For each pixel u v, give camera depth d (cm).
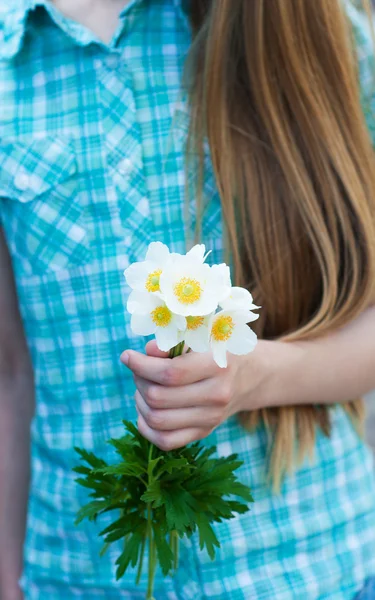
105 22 105
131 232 103
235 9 103
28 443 112
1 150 104
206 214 104
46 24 104
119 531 90
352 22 107
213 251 104
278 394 100
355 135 103
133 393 104
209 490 89
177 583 102
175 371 89
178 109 104
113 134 103
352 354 103
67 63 104
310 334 102
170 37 105
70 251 104
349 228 102
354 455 108
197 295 82
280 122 102
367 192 103
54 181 103
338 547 105
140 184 103
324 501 105
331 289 102
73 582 104
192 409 91
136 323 83
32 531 107
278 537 103
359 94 105
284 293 103
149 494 87
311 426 105
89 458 92
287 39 101
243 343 84
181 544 101
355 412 109
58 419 106
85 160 103
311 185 102
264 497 104
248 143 104
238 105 104
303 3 102
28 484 112
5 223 106
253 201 103
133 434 92
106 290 103
